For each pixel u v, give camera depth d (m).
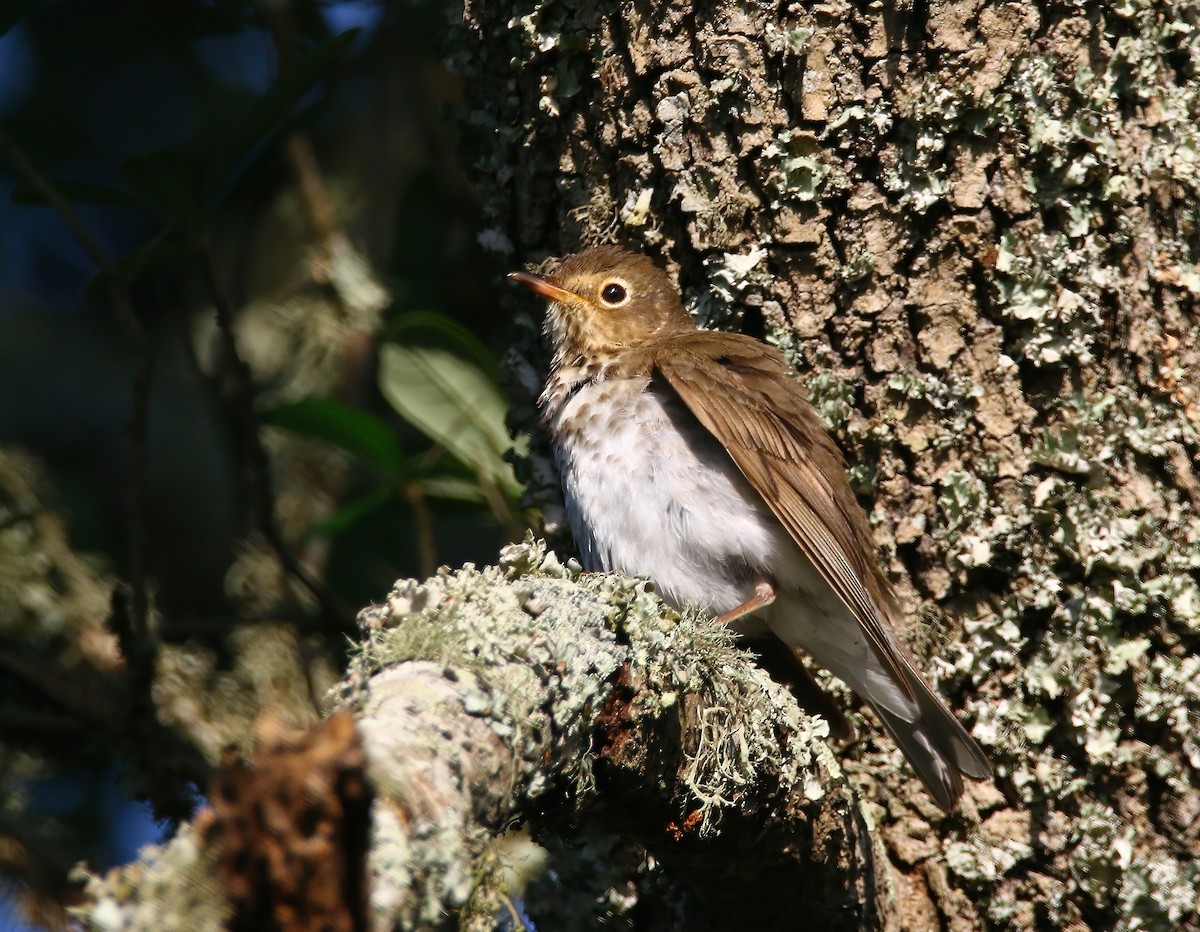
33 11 11.97
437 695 4.73
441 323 10.14
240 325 12.98
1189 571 7.20
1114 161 7.38
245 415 9.94
